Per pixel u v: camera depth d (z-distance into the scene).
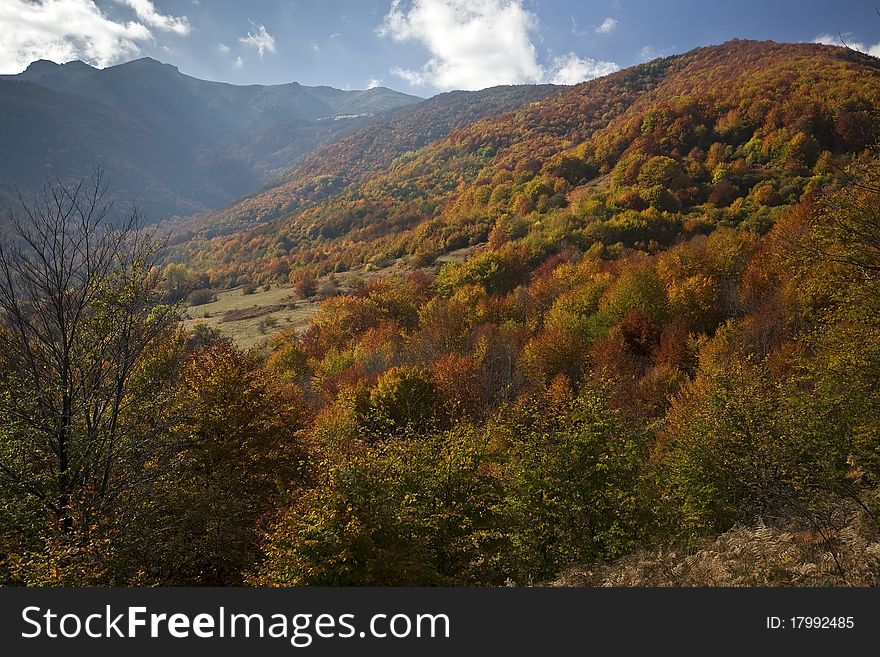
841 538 9.12
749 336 36.53
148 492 14.73
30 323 13.53
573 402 16.44
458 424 17.91
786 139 101.12
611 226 87.00
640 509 14.38
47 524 11.69
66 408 13.70
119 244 14.90
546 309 63.19
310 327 77.50
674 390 34.31
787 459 12.45
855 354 14.05
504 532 14.38
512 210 126.44
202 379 19.30
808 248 15.24
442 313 59.72
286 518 11.67
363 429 22.41
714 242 60.72
